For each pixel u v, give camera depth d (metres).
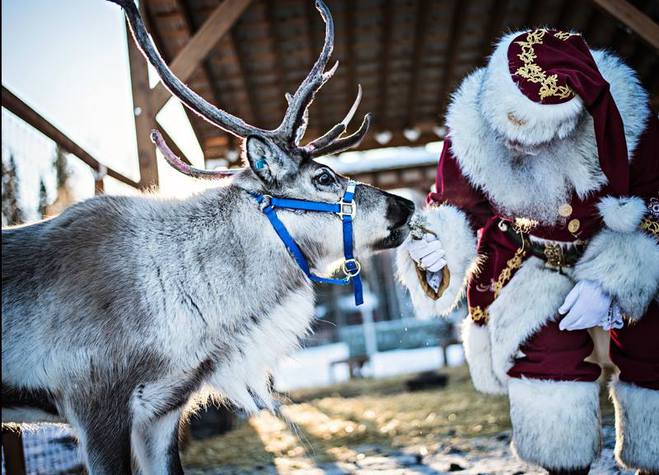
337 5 7.51
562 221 2.88
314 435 5.91
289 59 8.14
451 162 3.08
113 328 2.71
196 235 2.92
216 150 9.11
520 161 2.86
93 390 2.70
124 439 2.72
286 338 3.03
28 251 2.83
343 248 3.10
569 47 2.82
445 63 8.55
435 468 4.25
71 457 4.71
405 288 3.19
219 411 6.17
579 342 2.85
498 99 2.72
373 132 9.69
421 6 7.60
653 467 2.79
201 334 2.82
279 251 3.00
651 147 2.86
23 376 2.72
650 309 2.81
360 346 15.35
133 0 3.06
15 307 2.73
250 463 5.05
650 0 7.00
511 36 2.91
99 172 4.95
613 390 2.94
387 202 3.13
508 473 3.84
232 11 5.27
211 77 7.75
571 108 2.65
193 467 5.07
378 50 8.27
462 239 2.99
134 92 5.31
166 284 2.80
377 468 4.48
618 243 2.75
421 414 6.38
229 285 2.88
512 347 2.90
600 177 2.81
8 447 3.74
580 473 2.77
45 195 4.77
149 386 2.78
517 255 2.95
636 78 2.97
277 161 3.01
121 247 2.83
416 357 13.34
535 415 2.78
